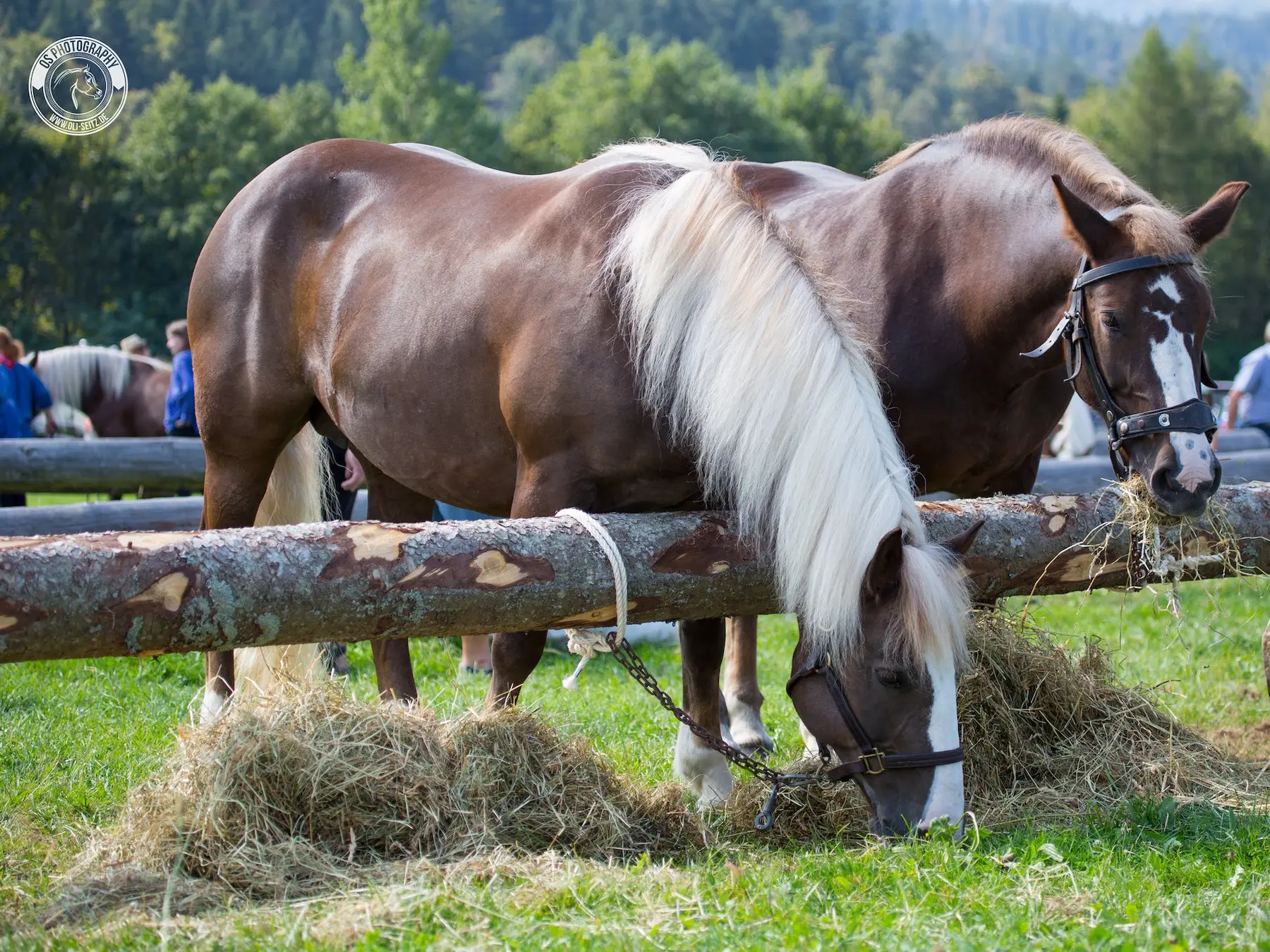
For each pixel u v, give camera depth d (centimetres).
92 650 357
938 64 19950
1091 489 1215
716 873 393
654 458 489
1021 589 502
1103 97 7981
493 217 551
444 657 891
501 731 449
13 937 344
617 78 7606
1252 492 531
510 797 440
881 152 8150
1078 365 507
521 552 410
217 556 369
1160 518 489
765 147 7362
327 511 723
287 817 411
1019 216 538
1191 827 457
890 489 417
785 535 427
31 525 970
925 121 17525
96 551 354
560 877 385
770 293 444
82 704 714
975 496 613
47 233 5872
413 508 664
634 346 480
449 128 6956
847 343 445
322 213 624
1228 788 520
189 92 6900
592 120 7325
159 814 414
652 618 442
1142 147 7081
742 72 18638
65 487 1162
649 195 504
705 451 463
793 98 7962
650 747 621
